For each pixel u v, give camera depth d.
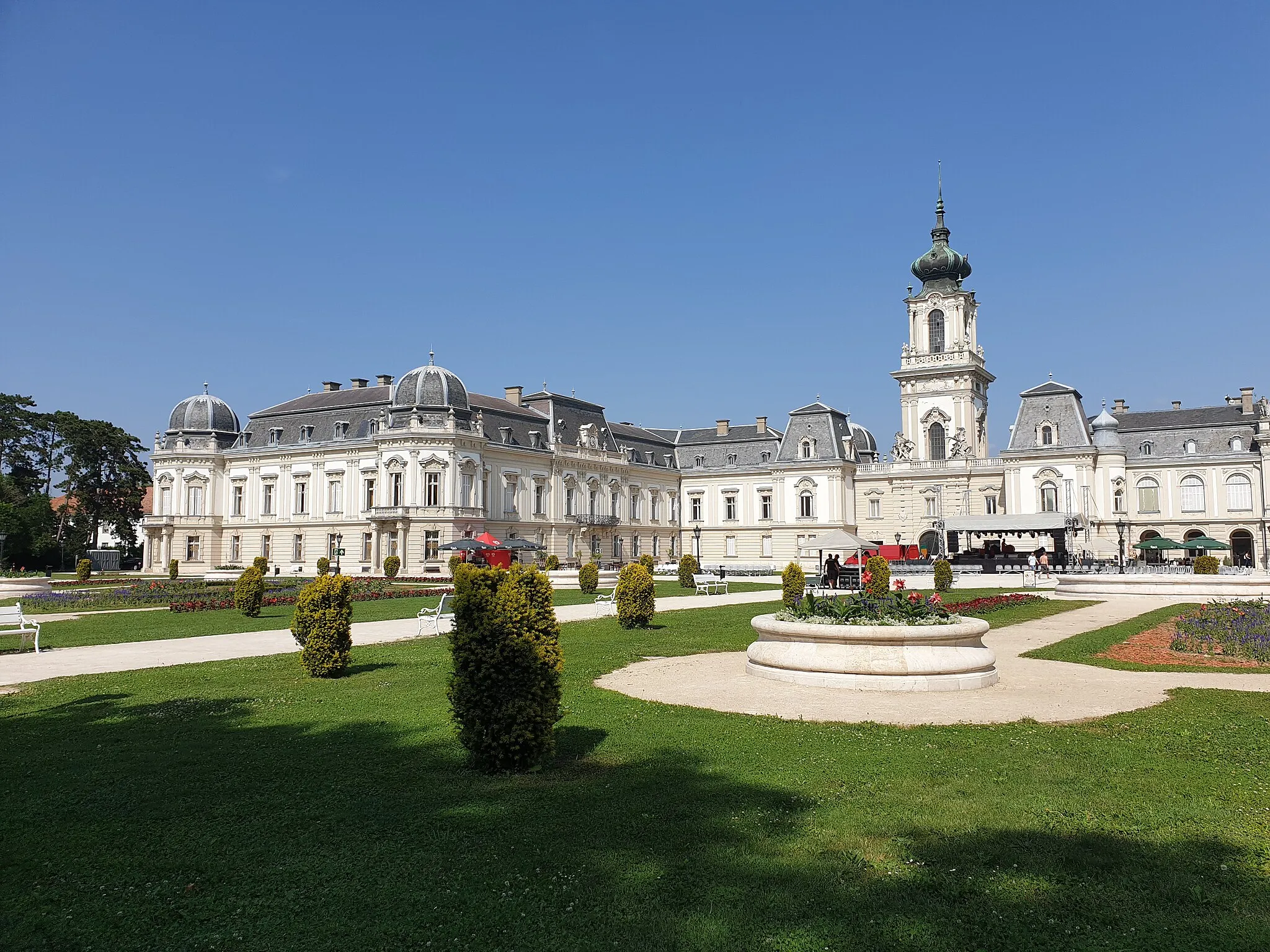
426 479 82.38
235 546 95.81
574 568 86.38
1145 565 68.25
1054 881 8.34
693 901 7.96
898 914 7.71
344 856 9.02
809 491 103.00
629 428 113.56
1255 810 10.15
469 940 7.38
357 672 20.58
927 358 98.50
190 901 8.10
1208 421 92.00
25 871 8.80
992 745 13.18
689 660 22.33
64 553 99.44
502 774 11.79
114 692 18.16
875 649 17.95
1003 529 77.56
